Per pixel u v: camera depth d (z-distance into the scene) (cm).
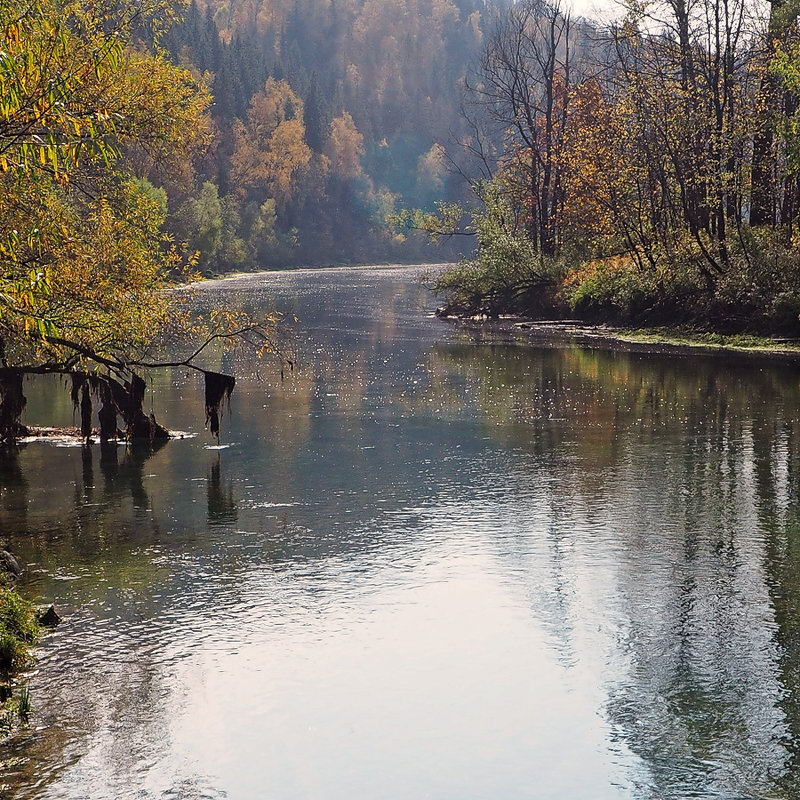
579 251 5950
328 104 18288
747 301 4231
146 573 1338
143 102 2002
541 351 4016
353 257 15975
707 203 4428
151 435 2255
